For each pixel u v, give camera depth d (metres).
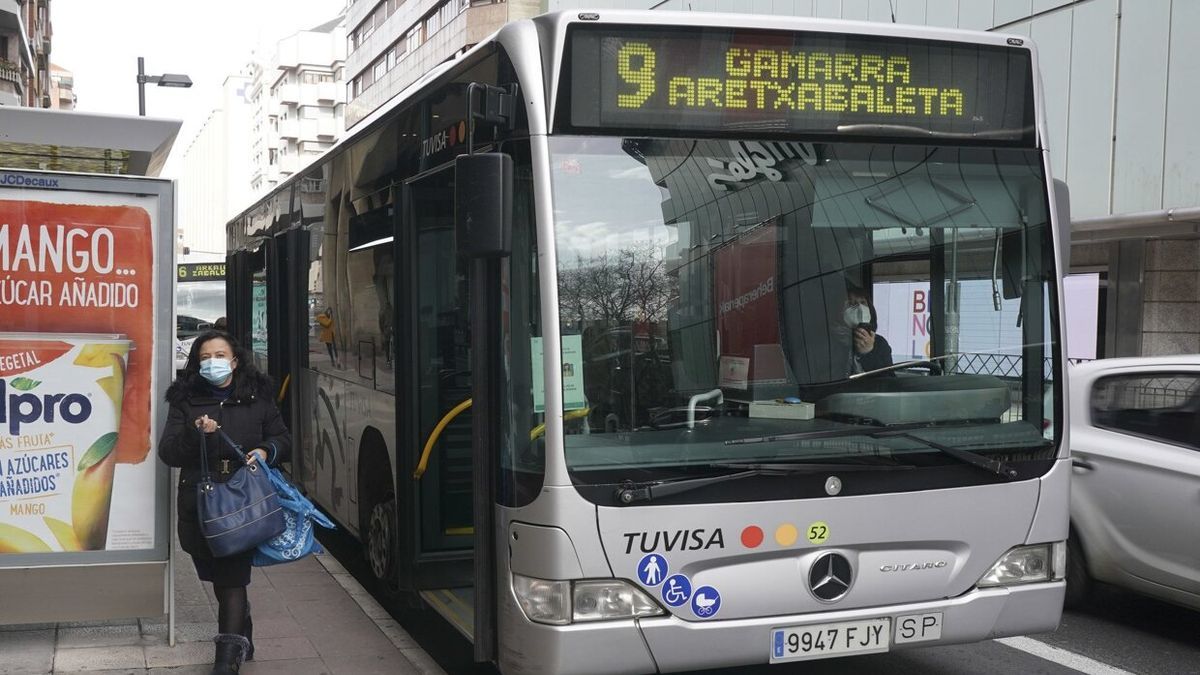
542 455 4.45
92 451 5.62
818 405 4.70
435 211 6.03
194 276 31.03
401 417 6.32
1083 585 6.89
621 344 4.52
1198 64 13.51
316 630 6.34
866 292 4.84
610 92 4.64
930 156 5.02
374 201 7.26
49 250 5.54
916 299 4.90
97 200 5.59
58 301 5.55
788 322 4.71
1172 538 6.27
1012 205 5.11
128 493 5.67
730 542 4.52
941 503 4.81
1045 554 5.04
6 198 5.48
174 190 5.68
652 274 4.59
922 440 4.80
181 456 5.17
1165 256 14.69
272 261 11.20
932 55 5.05
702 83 4.75
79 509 5.61
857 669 6.06
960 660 6.21
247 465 5.17
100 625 6.21
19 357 5.51
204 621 6.34
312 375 9.32
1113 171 14.62
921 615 4.77
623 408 4.50
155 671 5.45
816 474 4.64
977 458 4.85
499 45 4.88
